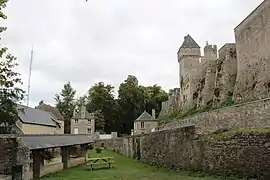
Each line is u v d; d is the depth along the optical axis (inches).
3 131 1058.7
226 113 681.0
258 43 1091.3
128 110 2967.5
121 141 1578.5
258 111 627.5
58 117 2615.7
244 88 1151.0
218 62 1438.2
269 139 526.9
